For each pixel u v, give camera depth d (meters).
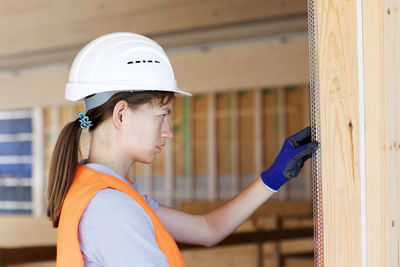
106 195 1.04
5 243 5.05
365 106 1.12
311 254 4.60
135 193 1.10
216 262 4.31
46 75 7.59
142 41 1.18
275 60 5.86
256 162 8.34
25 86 7.74
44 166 9.98
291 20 4.94
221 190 8.76
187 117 9.05
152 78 1.14
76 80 1.17
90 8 5.30
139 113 1.14
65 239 1.06
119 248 0.99
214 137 8.72
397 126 1.14
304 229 3.38
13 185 10.48
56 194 1.11
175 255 1.09
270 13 4.65
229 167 8.71
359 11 1.13
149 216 1.07
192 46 6.19
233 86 6.10
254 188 1.37
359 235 1.12
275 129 8.27
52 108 9.90
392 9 1.15
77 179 1.12
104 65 1.14
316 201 1.19
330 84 1.16
